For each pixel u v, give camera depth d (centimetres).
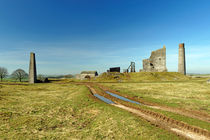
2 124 1263
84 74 11169
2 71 8700
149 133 1039
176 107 1764
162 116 1417
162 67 7831
